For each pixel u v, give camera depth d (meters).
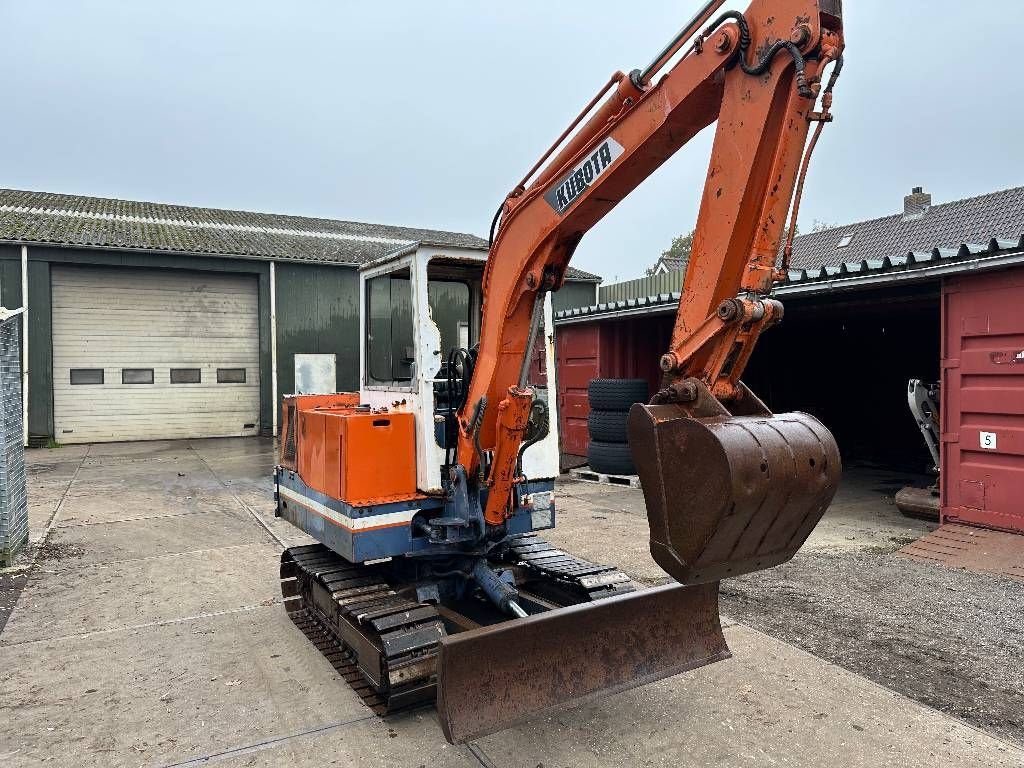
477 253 4.33
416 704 3.75
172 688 4.11
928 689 3.96
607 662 3.43
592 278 23.59
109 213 20.53
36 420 15.95
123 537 7.67
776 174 2.65
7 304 15.66
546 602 4.70
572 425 13.16
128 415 17.25
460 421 4.04
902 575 5.96
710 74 2.80
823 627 4.86
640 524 8.08
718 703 3.81
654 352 13.12
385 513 4.11
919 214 25.58
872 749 3.36
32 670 4.37
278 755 3.39
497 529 4.22
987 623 4.89
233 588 5.94
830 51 2.53
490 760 3.31
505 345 3.82
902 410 15.48
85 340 16.78
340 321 19.09
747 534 2.66
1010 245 6.38
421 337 4.13
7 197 20.11
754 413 2.90
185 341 17.80
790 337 15.61
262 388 18.28
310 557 5.06
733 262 2.81
